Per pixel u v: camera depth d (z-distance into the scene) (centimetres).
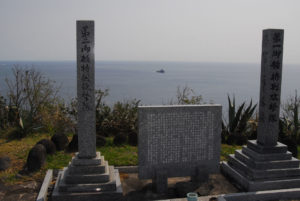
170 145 633
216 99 3328
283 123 988
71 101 1074
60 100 1106
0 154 766
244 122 981
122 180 655
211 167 664
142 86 5206
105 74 11750
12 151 793
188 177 694
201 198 557
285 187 612
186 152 644
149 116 614
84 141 577
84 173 565
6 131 979
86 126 573
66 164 709
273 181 607
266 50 630
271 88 629
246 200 568
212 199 556
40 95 1059
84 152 579
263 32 640
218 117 654
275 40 617
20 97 1073
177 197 584
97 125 1028
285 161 629
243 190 612
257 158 627
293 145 812
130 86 5169
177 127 632
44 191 554
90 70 558
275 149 639
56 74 6912
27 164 673
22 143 874
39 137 953
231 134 956
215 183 648
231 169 676
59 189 545
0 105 1063
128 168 703
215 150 662
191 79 8475
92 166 567
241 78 9575
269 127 639
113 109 1079
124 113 1059
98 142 870
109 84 5694
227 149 870
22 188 587
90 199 545
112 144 888
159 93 3847
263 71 645
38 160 673
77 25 545
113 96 3294
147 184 641
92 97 567
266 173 614
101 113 1054
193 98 1112
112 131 1045
